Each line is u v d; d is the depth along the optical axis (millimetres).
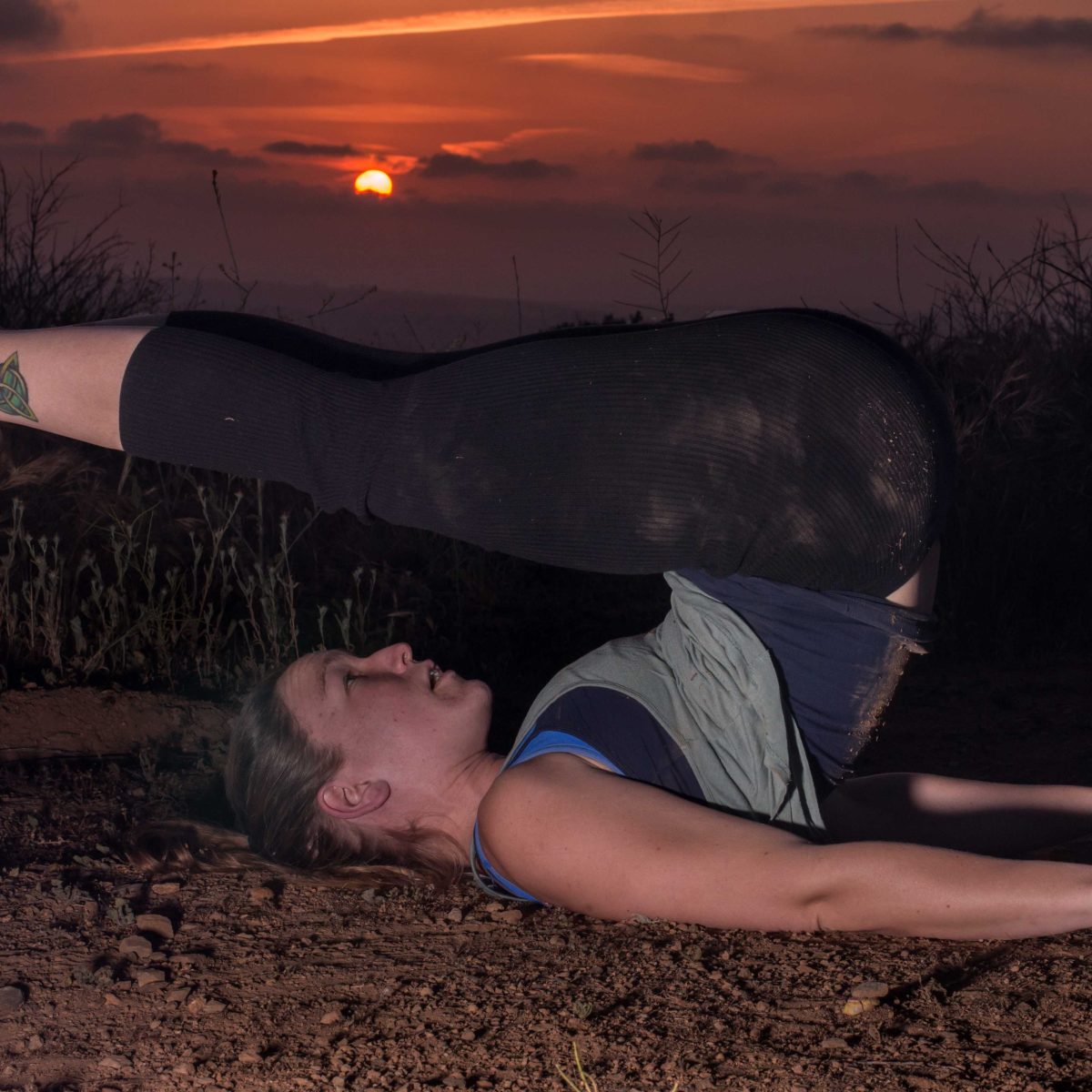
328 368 2650
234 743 3092
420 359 2703
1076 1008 2045
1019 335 7195
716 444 2375
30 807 3393
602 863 2412
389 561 6414
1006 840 2875
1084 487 6148
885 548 2436
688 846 2367
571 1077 1965
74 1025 2291
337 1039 2176
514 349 2484
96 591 4633
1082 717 4254
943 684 4836
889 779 2928
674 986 2248
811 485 2377
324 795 2943
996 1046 1941
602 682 2609
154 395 2559
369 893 2883
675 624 2686
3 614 4645
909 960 2281
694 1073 1942
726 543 2441
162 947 2617
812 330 2416
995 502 5926
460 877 2961
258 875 3008
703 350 2404
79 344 2602
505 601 6082
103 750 3904
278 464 2561
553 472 2420
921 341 7254
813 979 2229
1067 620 5582
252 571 5672
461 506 2484
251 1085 2041
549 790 2484
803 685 2584
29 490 5562
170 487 6328
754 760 2551
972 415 6543
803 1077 1898
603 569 2516
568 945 2480
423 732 2943
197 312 2758
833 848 2291
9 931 2686
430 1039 2141
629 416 2389
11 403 2629
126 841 3225
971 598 5539
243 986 2422
